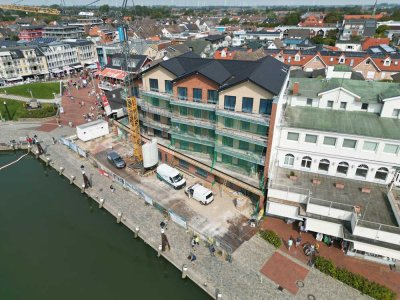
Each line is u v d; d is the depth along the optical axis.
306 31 170.88
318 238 37.06
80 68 137.62
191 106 46.03
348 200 36.41
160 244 37.72
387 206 35.31
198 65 48.56
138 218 42.72
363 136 37.22
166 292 34.03
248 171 44.94
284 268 33.84
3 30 197.50
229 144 45.62
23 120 78.31
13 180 56.94
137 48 110.31
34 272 37.31
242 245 37.03
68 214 47.25
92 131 65.69
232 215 42.22
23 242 42.09
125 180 50.28
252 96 40.38
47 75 125.06
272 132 38.62
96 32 183.00
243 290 31.53
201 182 49.97
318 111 44.22
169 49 113.12
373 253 32.47
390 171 37.88
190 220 41.34
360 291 30.97
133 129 54.38
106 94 74.44
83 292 34.50
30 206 49.59
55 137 69.25
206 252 36.34
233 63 47.53
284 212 38.12
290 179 40.59
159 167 50.59
